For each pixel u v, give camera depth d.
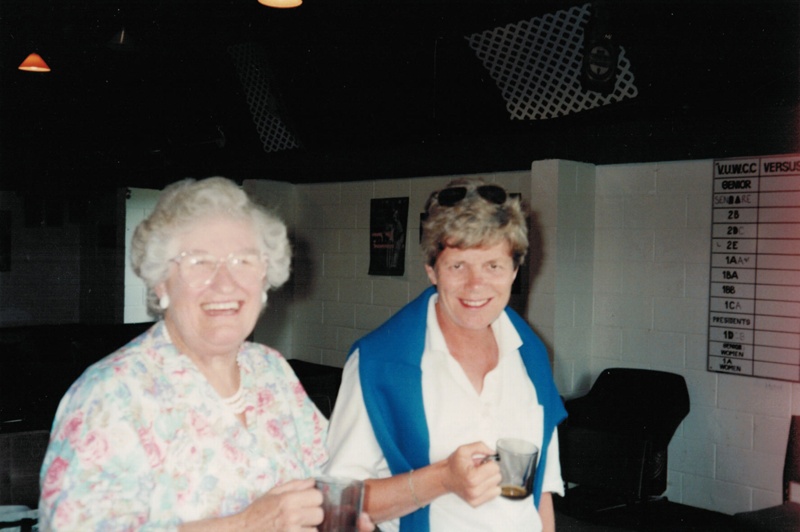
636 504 3.95
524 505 1.34
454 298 1.30
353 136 3.92
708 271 3.85
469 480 1.13
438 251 1.29
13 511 2.07
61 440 0.92
